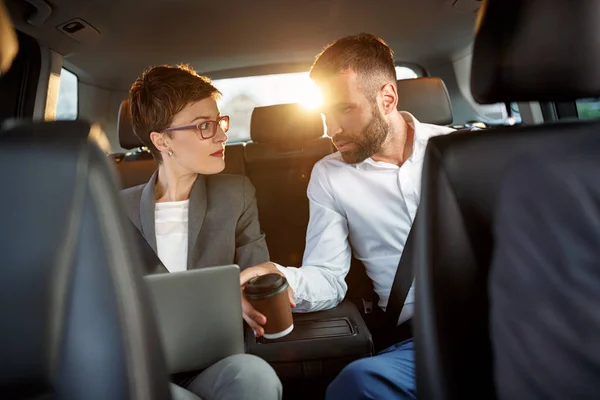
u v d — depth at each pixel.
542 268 0.55
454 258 0.76
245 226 1.55
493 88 0.86
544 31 0.81
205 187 1.51
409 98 2.09
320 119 2.42
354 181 1.58
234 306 1.01
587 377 0.51
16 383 0.51
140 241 1.42
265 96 2.95
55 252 0.49
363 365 1.15
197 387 0.99
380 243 1.59
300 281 1.40
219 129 1.46
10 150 0.51
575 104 1.56
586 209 0.55
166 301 0.96
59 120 0.55
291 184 2.43
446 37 2.81
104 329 0.54
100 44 2.40
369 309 1.66
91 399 0.55
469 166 0.78
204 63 2.84
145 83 1.41
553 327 0.53
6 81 2.19
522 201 0.59
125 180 2.18
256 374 0.97
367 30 2.61
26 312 0.49
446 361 0.75
